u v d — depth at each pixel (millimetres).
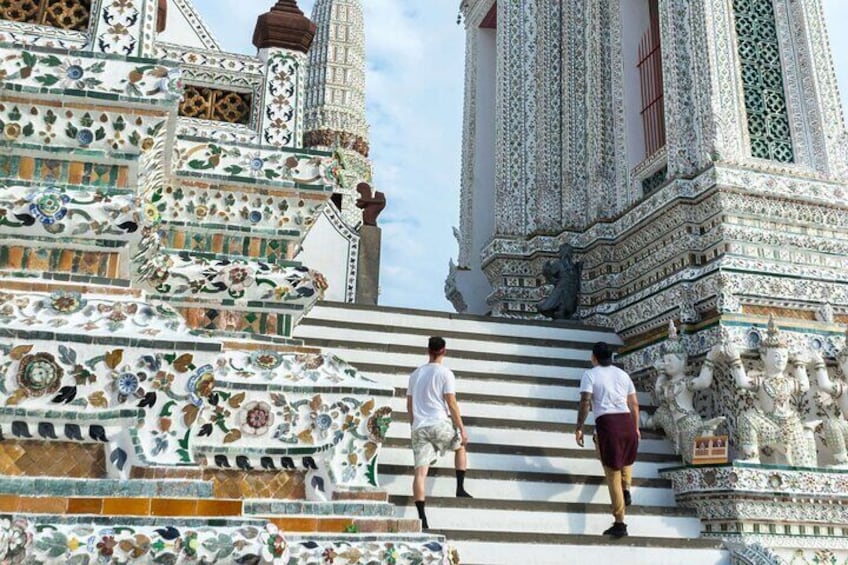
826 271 8492
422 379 5895
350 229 11266
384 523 3203
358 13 33281
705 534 6629
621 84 11492
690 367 8203
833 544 6586
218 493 3246
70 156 3053
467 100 15094
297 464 3357
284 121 4227
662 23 10047
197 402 2693
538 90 12766
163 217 3883
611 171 11328
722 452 6750
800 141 9289
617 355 9422
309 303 3932
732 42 9383
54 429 2564
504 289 11852
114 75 3078
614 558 5785
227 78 4273
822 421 7309
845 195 9000
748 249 8492
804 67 9609
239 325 3842
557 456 7074
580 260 11289
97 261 2945
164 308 2938
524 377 8383
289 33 4344
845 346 7609
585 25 12188
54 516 2330
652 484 7016
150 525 2379
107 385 2621
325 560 2664
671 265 9234
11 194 2840
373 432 3510
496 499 6105
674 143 9453
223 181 3932
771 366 7191
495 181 13531
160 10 5012
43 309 2691
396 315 9125
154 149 3232
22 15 3527
